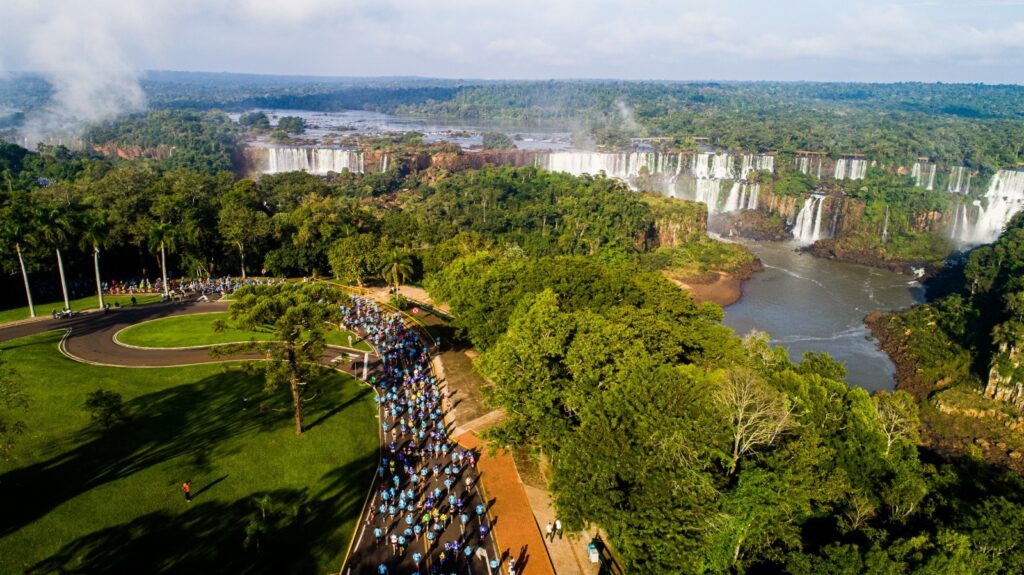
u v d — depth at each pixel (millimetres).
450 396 94438
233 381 93062
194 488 68938
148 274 154375
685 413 58125
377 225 181375
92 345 103562
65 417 78812
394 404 90250
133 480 68688
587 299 96062
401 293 145875
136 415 81312
